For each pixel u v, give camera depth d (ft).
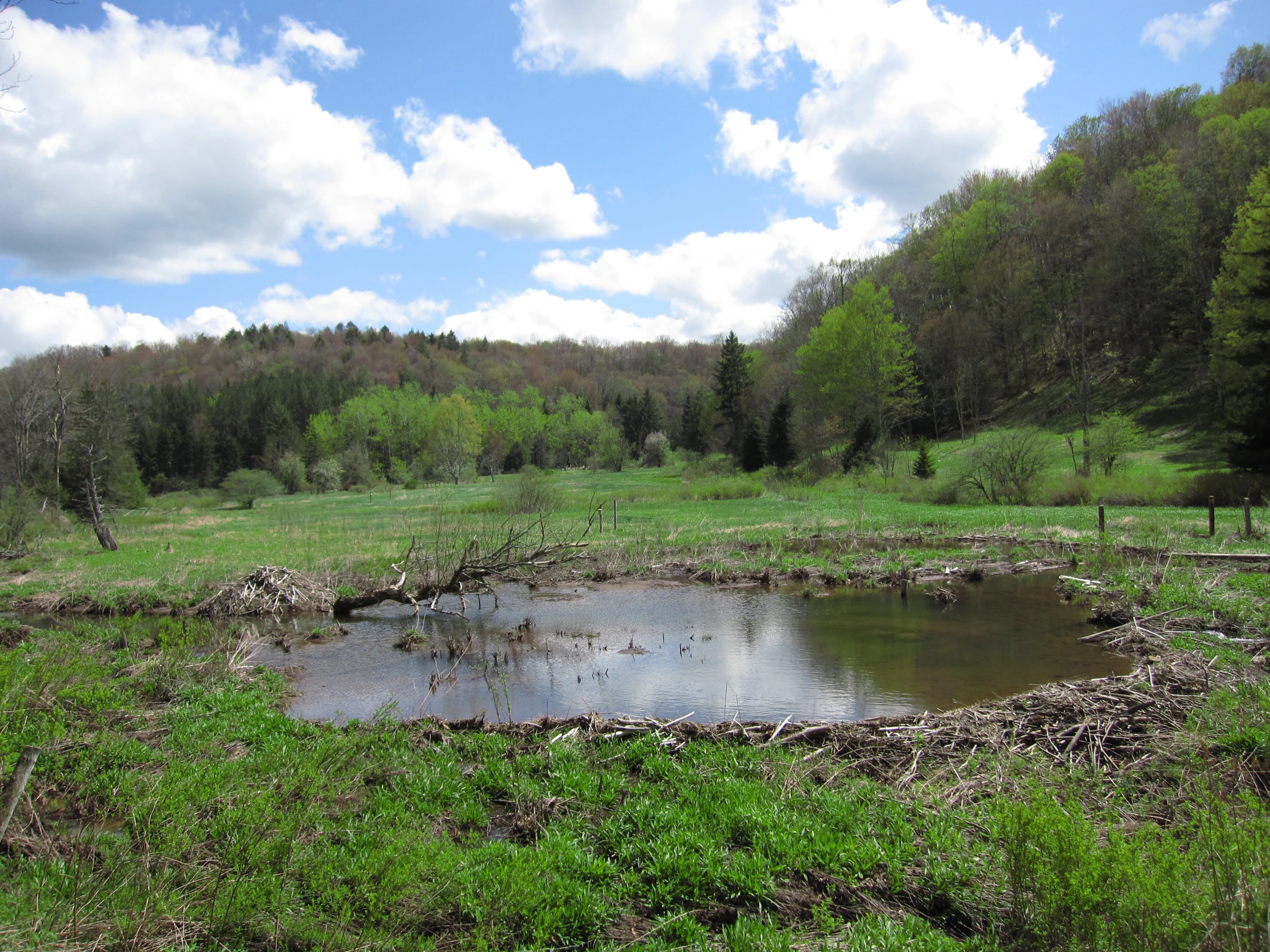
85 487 97.81
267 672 35.47
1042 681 32.14
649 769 21.94
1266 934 11.13
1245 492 84.64
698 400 289.53
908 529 78.95
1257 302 101.71
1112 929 12.01
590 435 321.73
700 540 74.38
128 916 13.52
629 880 15.94
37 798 20.12
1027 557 62.34
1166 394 157.48
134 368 413.59
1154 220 162.61
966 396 205.98
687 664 36.47
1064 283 174.40
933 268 234.58
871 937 13.58
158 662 33.99
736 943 13.61
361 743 24.31
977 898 14.79
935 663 35.24
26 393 140.87
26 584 61.31
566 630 44.86
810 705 30.09
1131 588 45.01
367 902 15.01
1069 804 15.67
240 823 17.88
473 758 23.63
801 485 148.36
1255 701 23.72
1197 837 14.89
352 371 433.07
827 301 247.91
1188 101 209.46
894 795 19.45
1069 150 245.24
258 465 287.48
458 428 266.36
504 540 68.85
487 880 15.60
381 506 148.77
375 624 47.93
